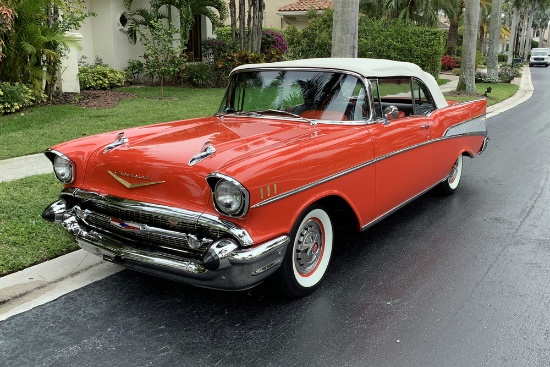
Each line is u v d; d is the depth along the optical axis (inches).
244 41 732.7
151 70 561.3
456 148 234.4
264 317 137.5
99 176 141.9
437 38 838.5
